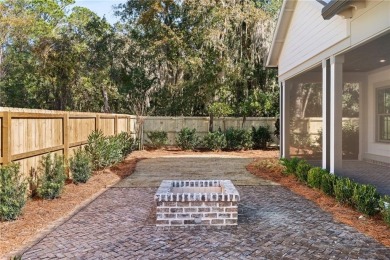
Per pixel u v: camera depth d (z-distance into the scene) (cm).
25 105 2122
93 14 2012
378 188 687
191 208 480
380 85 1072
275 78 1714
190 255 373
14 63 2183
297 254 375
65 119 771
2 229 459
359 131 1190
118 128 1348
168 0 1702
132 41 1820
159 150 1686
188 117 1761
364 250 385
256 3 1861
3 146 518
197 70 1672
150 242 414
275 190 729
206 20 1692
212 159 1355
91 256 370
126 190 736
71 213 545
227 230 460
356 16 588
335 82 687
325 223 488
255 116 1761
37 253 378
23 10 2312
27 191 589
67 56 1797
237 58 1731
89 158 836
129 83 1781
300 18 900
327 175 648
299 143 1428
